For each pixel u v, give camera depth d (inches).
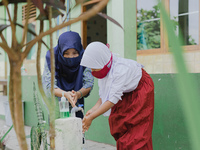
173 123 111.5
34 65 201.6
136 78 80.5
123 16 129.7
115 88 77.4
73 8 25.0
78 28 158.6
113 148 135.2
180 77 6.7
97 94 145.8
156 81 117.3
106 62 78.4
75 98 87.4
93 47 78.0
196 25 105.4
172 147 112.2
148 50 121.5
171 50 7.0
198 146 6.3
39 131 49.1
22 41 24.1
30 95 205.9
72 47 92.4
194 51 104.7
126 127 81.4
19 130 25.0
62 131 59.1
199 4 104.6
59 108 67.9
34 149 48.6
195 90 6.6
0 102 240.7
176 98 109.5
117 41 133.6
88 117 78.3
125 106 82.3
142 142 77.7
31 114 205.6
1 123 214.7
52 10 27.5
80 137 63.3
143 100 79.3
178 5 110.4
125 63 80.8
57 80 97.7
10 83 26.8
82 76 97.9
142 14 124.0
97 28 313.6
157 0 7.7
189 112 6.4
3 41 25.4
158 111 117.2
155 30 119.0
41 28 28.1
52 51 29.1
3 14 176.1
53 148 31.4
